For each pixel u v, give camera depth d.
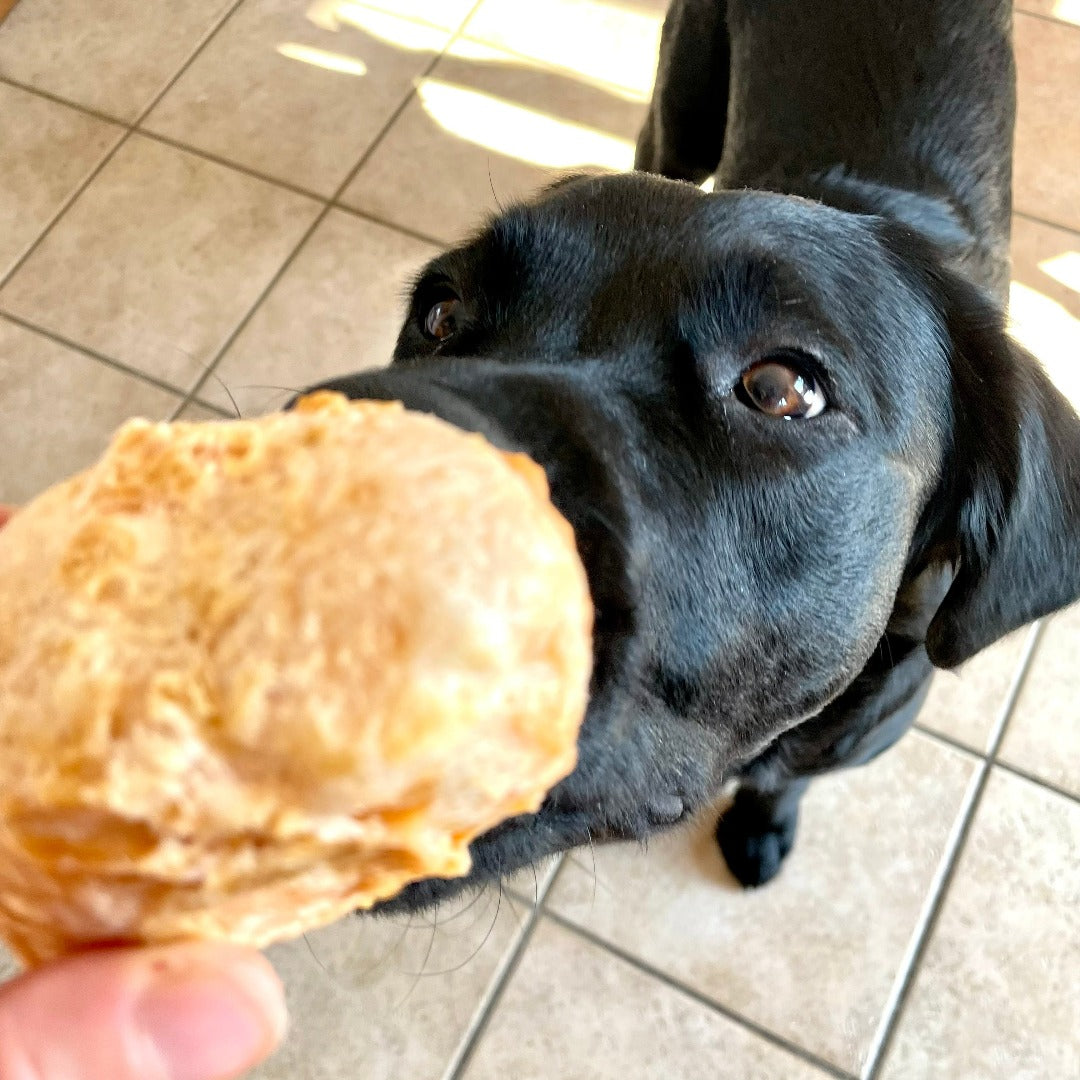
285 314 1.29
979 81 0.92
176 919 0.26
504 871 0.54
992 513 0.69
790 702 0.64
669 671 0.54
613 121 1.39
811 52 0.96
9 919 0.29
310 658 0.21
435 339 0.68
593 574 0.46
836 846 1.03
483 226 0.69
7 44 1.50
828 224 0.64
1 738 0.22
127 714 0.21
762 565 0.57
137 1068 0.28
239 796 0.22
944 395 0.68
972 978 0.97
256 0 1.50
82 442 1.24
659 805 0.56
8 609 0.23
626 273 0.59
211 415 1.24
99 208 1.37
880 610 0.66
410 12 1.48
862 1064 0.95
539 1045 0.96
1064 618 1.10
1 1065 0.28
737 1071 0.95
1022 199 1.31
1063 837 1.02
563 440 0.49
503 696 0.22
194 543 0.22
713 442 0.56
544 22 1.46
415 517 0.22
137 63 1.47
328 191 1.36
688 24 1.12
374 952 1.00
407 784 0.22
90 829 0.23
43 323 1.30
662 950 0.99
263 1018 0.30
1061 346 1.22
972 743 1.06
